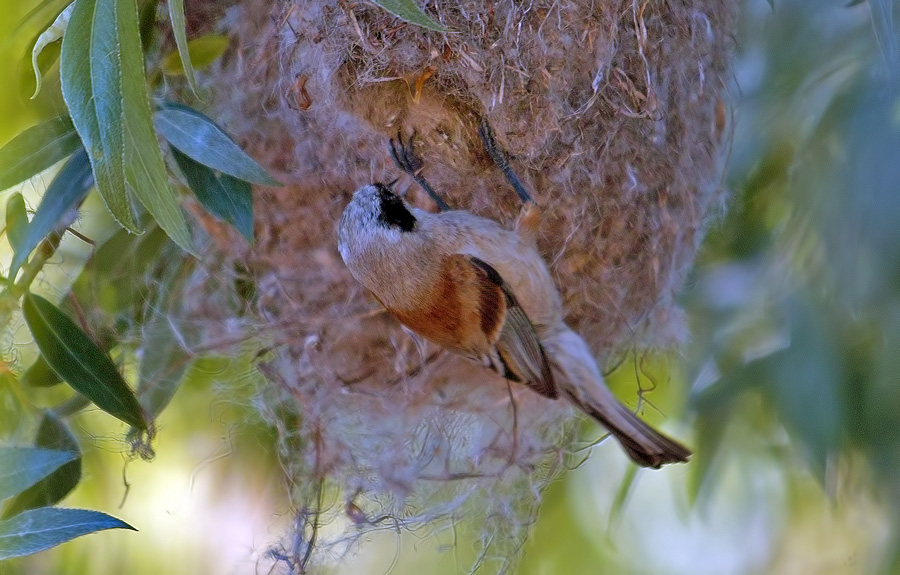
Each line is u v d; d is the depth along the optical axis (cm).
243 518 310
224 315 306
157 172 298
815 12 310
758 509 316
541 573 314
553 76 303
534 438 308
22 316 304
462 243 304
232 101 304
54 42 304
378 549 312
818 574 314
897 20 306
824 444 308
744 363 311
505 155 304
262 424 310
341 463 306
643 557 316
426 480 307
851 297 308
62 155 302
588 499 315
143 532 311
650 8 304
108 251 305
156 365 306
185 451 311
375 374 306
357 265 304
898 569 310
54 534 300
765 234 312
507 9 303
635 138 304
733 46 307
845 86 309
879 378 308
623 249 305
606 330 306
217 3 304
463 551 312
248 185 302
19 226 303
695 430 311
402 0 298
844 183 308
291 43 304
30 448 301
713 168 307
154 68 303
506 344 304
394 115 304
